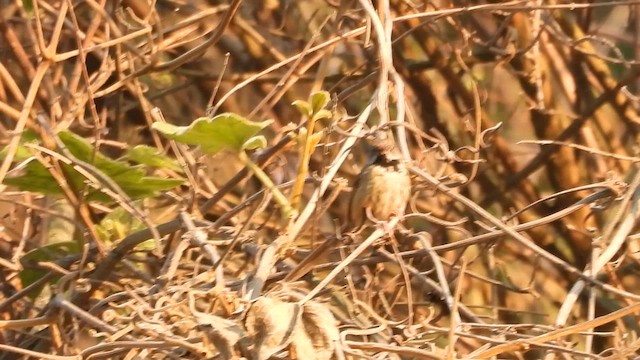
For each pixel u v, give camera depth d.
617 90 6.51
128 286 3.70
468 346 4.55
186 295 3.32
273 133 6.28
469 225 6.27
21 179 3.96
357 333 3.13
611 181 4.12
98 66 5.65
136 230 4.32
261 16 6.69
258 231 4.15
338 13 4.84
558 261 3.81
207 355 2.94
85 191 3.95
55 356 3.40
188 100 6.61
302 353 2.77
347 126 5.54
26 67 4.93
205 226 3.95
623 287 5.56
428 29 6.32
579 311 6.08
